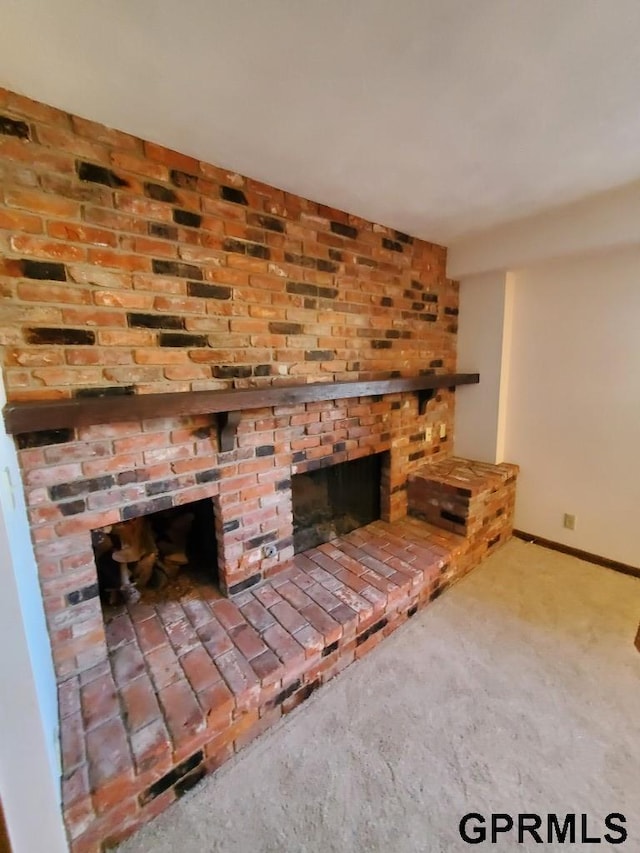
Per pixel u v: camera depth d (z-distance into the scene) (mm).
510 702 1528
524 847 1074
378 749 1352
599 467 2471
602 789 1216
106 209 1340
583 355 2453
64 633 1399
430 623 1991
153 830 1138
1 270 1179
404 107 1225
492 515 2645
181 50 979
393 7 860
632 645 1815
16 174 1175
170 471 1604
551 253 2223
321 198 1909
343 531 2533
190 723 1233
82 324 1332
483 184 1797
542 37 948
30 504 1292
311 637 1593
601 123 1326
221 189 1605
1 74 1060
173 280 1514
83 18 874
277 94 1156
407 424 2688
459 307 2949
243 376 1768
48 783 890
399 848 1082
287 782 1256
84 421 1224
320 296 2031
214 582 1975
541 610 2080
